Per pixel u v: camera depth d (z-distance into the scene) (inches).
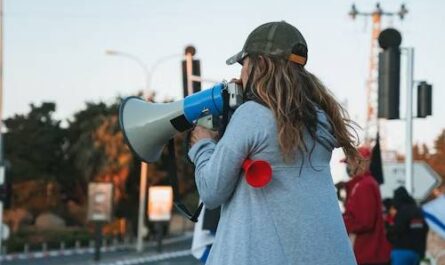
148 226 2669.8
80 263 1465.3
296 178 110.7
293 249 107.9
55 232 2315.5
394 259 383.2
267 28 117.3
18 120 2842.0
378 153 327.3
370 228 283.4
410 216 378.6
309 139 112.5
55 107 2876.5
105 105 2566.4
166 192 1963.6
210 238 276.1
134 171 2468.0
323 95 117.7
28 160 2751.0
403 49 483.2
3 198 956.0
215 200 111.8
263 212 109.1
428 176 629.3
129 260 1572.3
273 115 110.4
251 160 109.8
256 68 115.6
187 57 463.2
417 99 487.8
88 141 2459.4
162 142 124.0
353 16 1819.6
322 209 110.8
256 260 107.5
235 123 111.2
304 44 117.6
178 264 1421.0
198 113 119.0
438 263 475.8
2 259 1588.3
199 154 115.7
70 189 2760.8
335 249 110.1
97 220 1561.3
